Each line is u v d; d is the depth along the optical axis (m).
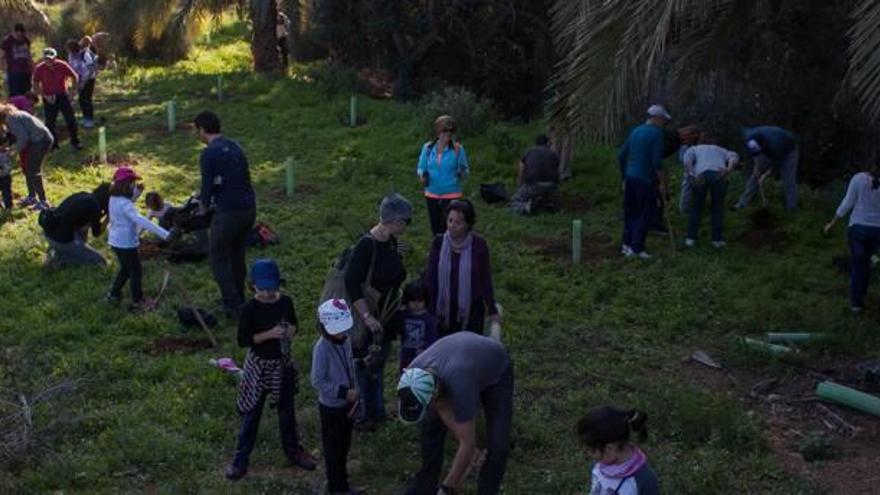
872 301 12.21
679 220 15.15
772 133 15.22
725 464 8.33
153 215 13.29
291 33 26.69
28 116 14.53
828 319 11.58
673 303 12.14
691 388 9.77
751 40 18.16
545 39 24.67
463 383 6.77
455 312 8.60
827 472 8.48
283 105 22.14
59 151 18.22
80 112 21.36
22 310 11.34
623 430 5.54
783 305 11.98
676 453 8.59
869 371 10.19
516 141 18.69
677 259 13.46
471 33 25.34
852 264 11.81
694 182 13.86
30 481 7.97
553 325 11.52
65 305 11.50
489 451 7.20
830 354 10.88
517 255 13.62
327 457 7.79
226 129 20.19
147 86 24.09
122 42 27.23
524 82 25.66
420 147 18.45
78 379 9.35
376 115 21.06
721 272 13.03
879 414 9.51
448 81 25.97
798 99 18.22
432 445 7.32
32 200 14.80
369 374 8.63
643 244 13.54
